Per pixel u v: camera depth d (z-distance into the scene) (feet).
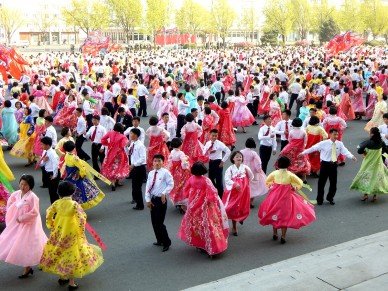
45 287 21.36
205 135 46.83
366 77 95.50
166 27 271.49
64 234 20.45
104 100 61.93
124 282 21.70
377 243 24.88
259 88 68.74
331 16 277.23
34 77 81.92
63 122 54.08
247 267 23.13
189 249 25.50
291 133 36.94
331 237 26.81
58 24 333.42
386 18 266.36
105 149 38.32
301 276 21.04
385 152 33.12
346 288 19.75
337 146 32.17
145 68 106.22
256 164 31.19
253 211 31.40
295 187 26.03
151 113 74.49
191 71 106.52
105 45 145.48
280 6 277.85
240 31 335.06
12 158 46.70
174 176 30.81
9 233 21.84
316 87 69.72
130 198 34.60
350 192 35.37
